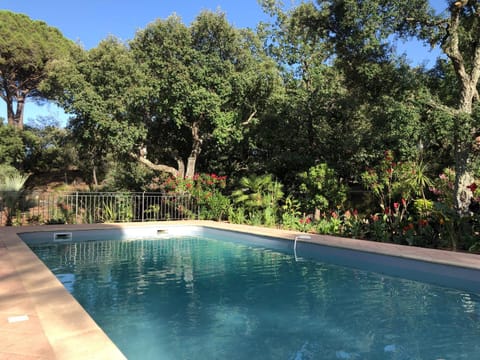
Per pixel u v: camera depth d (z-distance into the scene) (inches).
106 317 146.9
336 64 431.5
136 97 416.5
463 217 265.1
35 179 890.1
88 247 324.2
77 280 205.2
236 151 585.0
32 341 92.9
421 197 345.4
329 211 406.0
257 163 566.9
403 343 122.5
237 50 476.7
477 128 289.9
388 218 321.1
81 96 405.1
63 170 949.2
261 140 521.7
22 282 152.7
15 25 790.5
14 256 211.5
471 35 351.6
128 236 394.6
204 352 115.3
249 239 350.3
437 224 283.1
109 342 92.7
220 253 296.8
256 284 199.5
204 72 439.5
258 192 445.7
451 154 412.5
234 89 458.6
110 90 418.3
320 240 290.0
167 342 123.0
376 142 419.2
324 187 406.9
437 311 155.9
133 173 638.5
